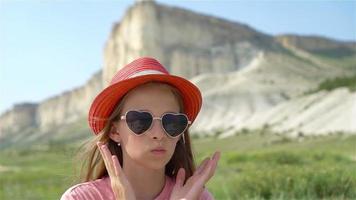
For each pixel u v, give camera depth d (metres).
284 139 116.44
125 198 2.67
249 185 13.73
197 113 2.99
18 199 22.20
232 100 190.75
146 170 2.85
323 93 153.25
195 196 2.75
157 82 2.80
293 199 11.83
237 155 45.00
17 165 89.00
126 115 2.76
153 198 2.88
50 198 21.36
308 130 129.88
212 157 2.83
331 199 11.56
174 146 2.82
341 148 78.00
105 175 3.07
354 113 128.62
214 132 158.00
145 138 2.75
